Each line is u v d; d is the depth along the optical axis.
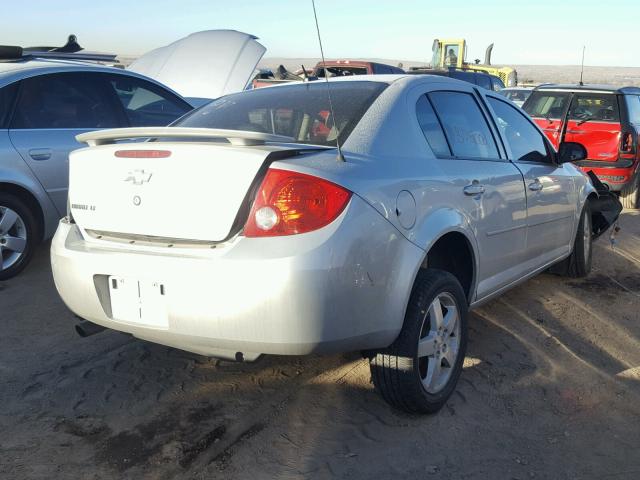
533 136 4.61
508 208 3.84
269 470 2.68
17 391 3.30
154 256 2.68
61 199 5.32
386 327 2.78
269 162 2.58
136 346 3.88
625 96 9.35
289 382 3.46
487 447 2.89
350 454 2.81
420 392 3.00
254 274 2.48
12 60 5.66
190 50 9.62
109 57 7.14
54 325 4.20
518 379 3.57
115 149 2.87
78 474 2.63
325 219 2.54
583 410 3.25
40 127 5.19
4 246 4.96
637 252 6.62
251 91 3.91
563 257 5.00
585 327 4.41
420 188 3.02
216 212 2.59
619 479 2.69
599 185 5.95
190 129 2.66
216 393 3.33
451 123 3.62
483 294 3.71
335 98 3.36
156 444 2.85
